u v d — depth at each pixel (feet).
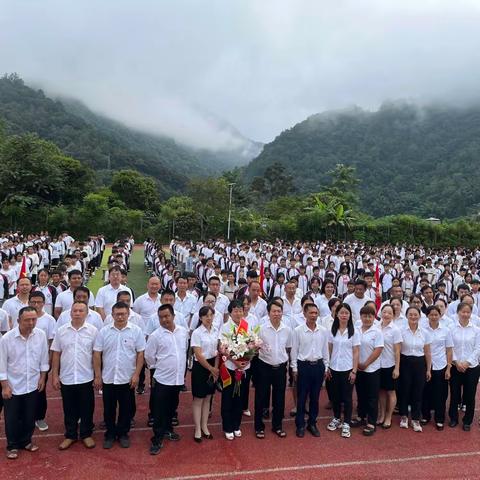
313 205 140.15
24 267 31.22
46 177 120.16
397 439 20.21
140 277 65.87
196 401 19.10
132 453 17.99
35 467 16.72
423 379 21.22
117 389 18.45
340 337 20.67
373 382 20.52
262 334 19.93
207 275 39.91
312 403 20.35
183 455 18.01
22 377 17.48
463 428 21.52
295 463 17.75
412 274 47.65
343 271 43.86
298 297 30.68
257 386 19.92
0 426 19.81
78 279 24.25
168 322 18.53
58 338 18.22
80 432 18.49
